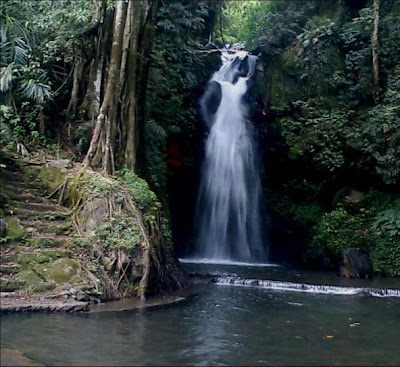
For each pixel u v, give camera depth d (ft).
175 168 57.31
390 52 49.44
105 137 34.19
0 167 31.14
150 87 45.75
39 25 37.86
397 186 49.39
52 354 16.80
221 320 23.88
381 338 21.85
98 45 37.88
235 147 57.52
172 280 31.73
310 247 51.39
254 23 66.49
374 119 46.55
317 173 52.70
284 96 53.72
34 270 24.73
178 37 51.29
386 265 45.55
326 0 57.52
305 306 28.73
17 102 37.47
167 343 19.19
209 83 59.72
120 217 29.07
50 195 31.40
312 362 17.83
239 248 56.39
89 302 24.58
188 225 58.90
